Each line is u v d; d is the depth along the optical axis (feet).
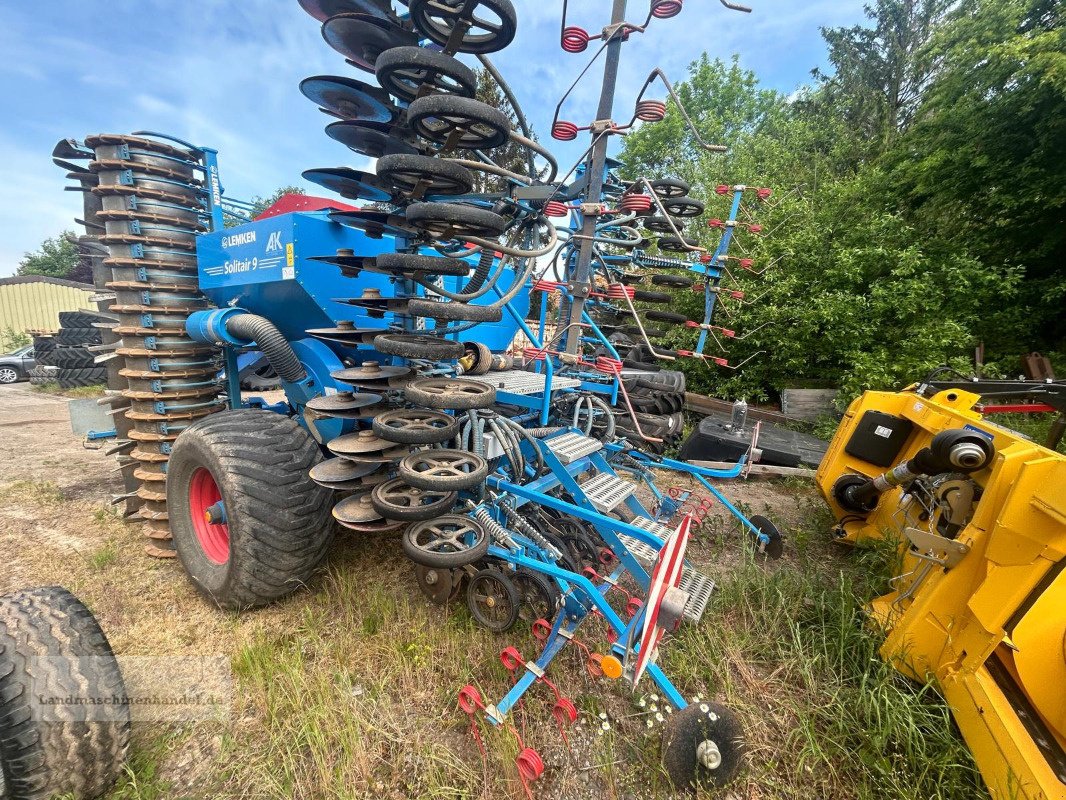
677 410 17.40
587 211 12.31
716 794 6.48
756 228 17.25
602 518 8.05
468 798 6.29
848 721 7.32
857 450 12.45
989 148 27.40
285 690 7.63
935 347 23.57
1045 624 5.92
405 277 8.87
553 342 12.67
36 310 69.77
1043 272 28.48
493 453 9.55
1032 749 5.54
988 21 27.48
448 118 7.29
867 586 10.48
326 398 9.50
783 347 27.43
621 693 8.01
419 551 7.25
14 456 20.76
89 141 11.23
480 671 8.25
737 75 73.56
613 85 11.44
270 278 10.31
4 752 5.22
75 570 11.25
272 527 8.91
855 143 49.37
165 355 12.03
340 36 8.57
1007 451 7.06
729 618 9.81
